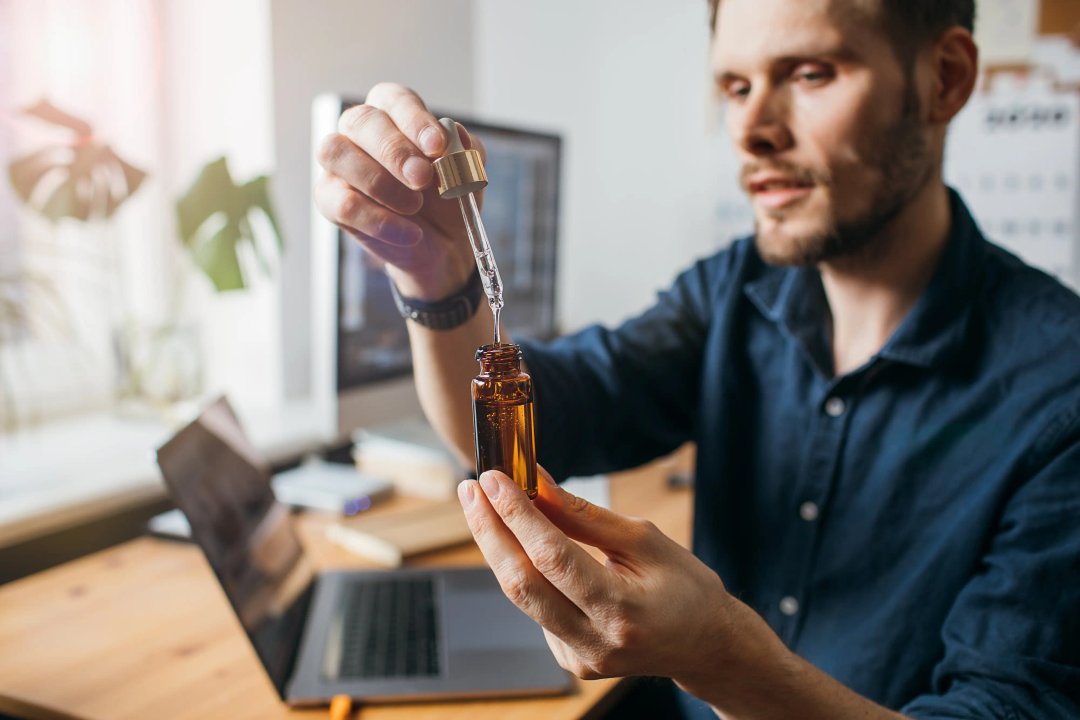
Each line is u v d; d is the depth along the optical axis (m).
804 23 0.58
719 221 1.43
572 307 1.58
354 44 1.31
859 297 0.69
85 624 0.73
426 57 1.45
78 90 1.19
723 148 1.41
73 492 0.91
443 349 0.58
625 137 1.48
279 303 1.24
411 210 0.51
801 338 0.71
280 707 0.61
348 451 1.21
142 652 0.69
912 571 0.66
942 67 0.62
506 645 0.68
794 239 0.63
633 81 1.46
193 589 0.80
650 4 1.43
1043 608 0.56
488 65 1.58
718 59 0.64
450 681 0.63
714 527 0.76
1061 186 1.26
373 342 0.99
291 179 1.24
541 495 0.42
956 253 0.66
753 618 0.45
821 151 0.60
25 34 1.13
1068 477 0.58
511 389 0.41
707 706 0.75
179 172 1.30
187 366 1.16
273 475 1.11
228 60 1.22
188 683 0.64
